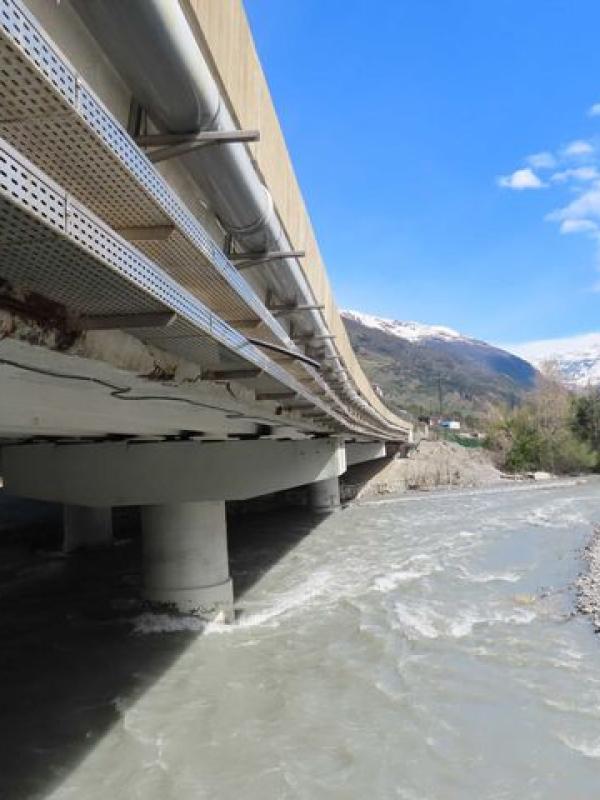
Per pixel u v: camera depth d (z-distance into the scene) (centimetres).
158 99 390
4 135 277
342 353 1581
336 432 1806
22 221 237
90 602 1494
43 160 302
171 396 686
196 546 1364
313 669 1103
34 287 328
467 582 1789
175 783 751
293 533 2756
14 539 2469
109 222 382
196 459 1309
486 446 6862
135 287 328
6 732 868
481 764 800
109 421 721
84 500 1308
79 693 996
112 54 354
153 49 343
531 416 7050
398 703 970
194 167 508
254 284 806
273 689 1018
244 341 571
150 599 1379
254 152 608
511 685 1041
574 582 1783
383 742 851
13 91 239
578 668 1115
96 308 372
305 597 1603
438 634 1300
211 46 467
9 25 200
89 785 743
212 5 468
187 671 1088
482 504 3894
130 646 1202
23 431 811
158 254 445
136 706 950
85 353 421
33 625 1336
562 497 4253
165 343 504
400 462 5175
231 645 1223
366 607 1502
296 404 1090
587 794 739
